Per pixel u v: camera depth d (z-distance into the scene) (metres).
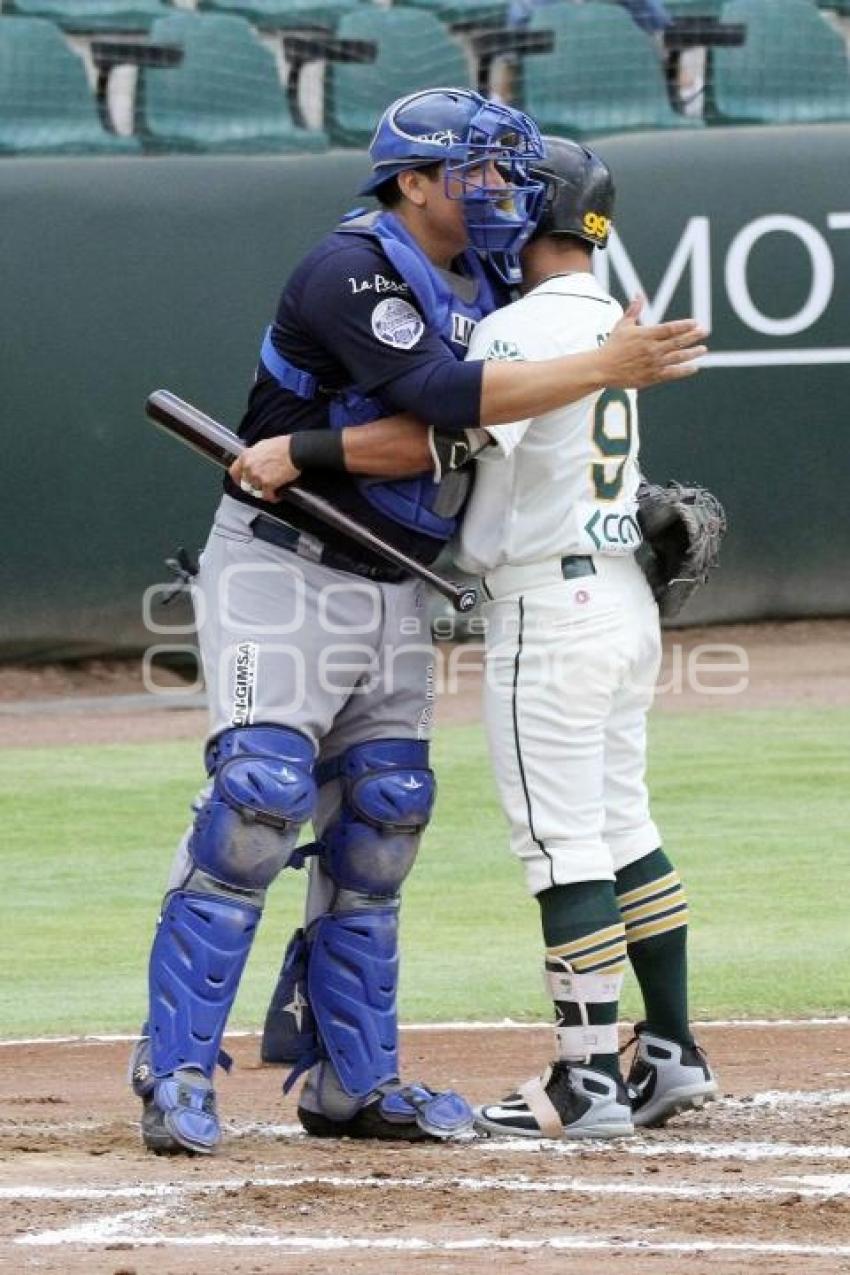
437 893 28.45
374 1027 15.11
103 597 46.75
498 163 14.30
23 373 46.00
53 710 44.47
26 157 46.72
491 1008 21.64
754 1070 18.00
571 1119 14.79
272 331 14.73
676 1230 11.77
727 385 48.56
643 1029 15.53
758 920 26.05
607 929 14.69
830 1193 12.77
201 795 14.89
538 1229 11.83
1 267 45.88
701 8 52.03
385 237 14.16
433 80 52.28
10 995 22.73
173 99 50.62
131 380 46.34
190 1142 14.18
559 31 52.19
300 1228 11.94
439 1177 13.44
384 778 14.88
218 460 14.77
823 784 35.59
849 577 49.53
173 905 14.61
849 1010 21.19
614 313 14.91
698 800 34.44
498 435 14.02
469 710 43.84
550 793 14.67
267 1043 15.41
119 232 46.31
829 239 48.62
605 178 15.12
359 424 14.43
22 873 30.06
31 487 46.28
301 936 15.38
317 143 51.22
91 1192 12.98
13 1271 10.90
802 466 49.03
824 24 52.16
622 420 14.80
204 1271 10.82
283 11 51.66
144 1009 21.98
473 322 14.73
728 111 52.09
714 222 48.44
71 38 50.19
